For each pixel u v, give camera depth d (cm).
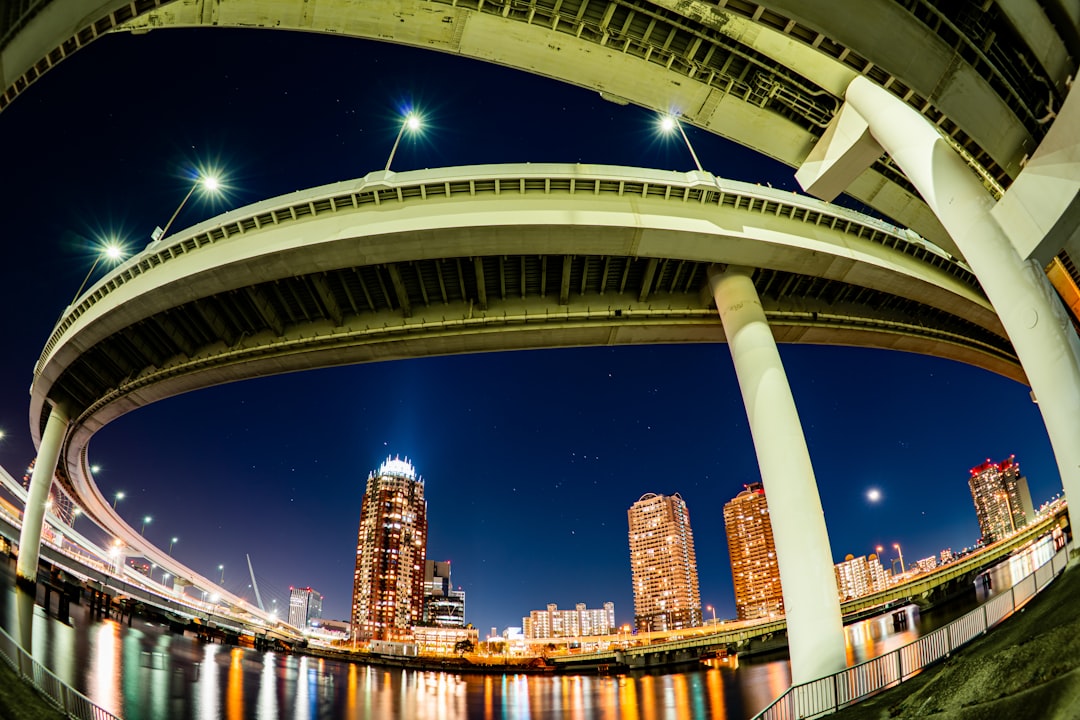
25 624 4209
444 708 4897
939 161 2058
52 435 6047
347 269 3659
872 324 4622
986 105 1920
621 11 2423
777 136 2786
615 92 2717
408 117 3497
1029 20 1683
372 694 5497
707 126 2817
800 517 2722
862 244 3784
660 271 3741
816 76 2430
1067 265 2669
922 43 1848
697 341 4153
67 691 1431
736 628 10269
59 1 1138
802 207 3550
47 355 5281
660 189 3381
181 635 7806
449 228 3225
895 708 1519
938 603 8575
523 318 3866
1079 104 1586
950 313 4631
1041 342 1720
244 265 3506
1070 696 934
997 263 1845
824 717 1805
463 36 2545
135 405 5512
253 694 4097
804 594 2584
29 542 5834
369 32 2525
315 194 3381
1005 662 1223
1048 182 1694
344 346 4078
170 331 4291
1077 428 1620
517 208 3269
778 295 4169
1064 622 1180
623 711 4538
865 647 5712
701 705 4562
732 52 2464
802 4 1822
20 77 1169
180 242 3725
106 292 4300
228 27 2448
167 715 2742
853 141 2467
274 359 4275
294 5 2417
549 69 2661
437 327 3941
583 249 3397
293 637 14588
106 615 6719
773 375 3134
